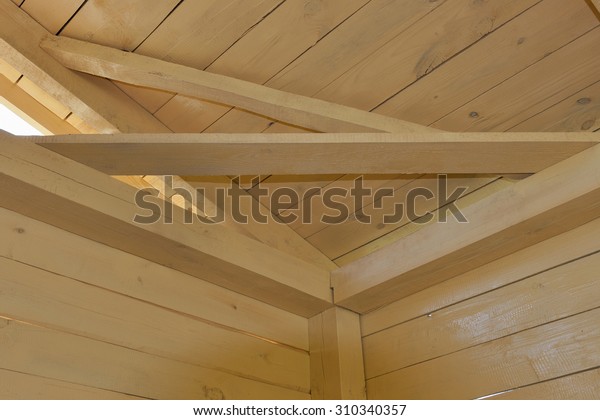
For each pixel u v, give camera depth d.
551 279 2.04
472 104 2.13
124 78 2.15
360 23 2.01
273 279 2.28
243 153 1.92
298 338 2.41
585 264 1.99
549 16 1.91
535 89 2.07
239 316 2.28
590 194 1.92
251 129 2.35
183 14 2.04
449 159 1.96
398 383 2.26
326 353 2.36
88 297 1.95
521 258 2.13
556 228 2.05
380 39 2.04
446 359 2.17
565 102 2.08
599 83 2.02
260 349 2.28
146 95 2.29
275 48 2.09
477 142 1.89
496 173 2.05
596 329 1.90
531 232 2.07
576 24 1.91
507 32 1.96
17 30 2.07
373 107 2.20
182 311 2.14
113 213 1.97
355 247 2.60
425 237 2.25
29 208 1.91
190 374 2.05
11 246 1.87
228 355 2.18
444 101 2.14
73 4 2.07
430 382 2.18
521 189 2.06
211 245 2.16
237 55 2.12
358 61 2.09
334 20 2.01
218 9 2.02
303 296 2.36
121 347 1.94
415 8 1.95
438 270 2.24
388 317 2.39
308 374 2.36
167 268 2.18
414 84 2.12
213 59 2.14
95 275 1.99
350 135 1.89
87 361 1.86
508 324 2.08
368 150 1.91
